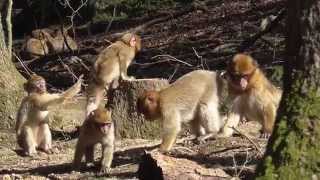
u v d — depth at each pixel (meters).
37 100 13.84
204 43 29.61
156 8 41.06
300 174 7.24
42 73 27.03
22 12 42.44
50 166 12.26
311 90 7.38
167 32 35.09
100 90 16.00
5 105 16.36
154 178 9.34
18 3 44.94
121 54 16.25
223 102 12.06
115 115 14.82
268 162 7.39
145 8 41.12
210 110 11.84
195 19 36.38
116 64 16.11
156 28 36.91
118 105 14.83
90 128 11.22
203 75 11.93
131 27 38.34
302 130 7.33
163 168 9.03
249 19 32.62
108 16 40.84
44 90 13.99
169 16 38.03
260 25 28.44
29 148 13.88
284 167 7.29
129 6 41.44
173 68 25.03
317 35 7.32
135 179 10.24
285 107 7.51
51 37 33.38
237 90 11.58
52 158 13.45
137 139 14.56
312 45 7.35
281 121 7.49
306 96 7.39
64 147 14.66
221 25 33.22
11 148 15.06
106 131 11.06
